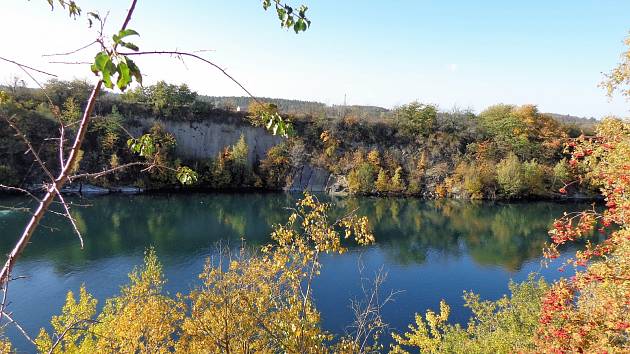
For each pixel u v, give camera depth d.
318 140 88.69
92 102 2.76
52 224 42.81
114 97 84.00
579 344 7.44
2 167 48.34
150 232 43.69
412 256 38.31
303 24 4.11
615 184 7.71
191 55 2.62
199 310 11.04
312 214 10.02
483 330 16.69
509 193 73.00
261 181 81.81
